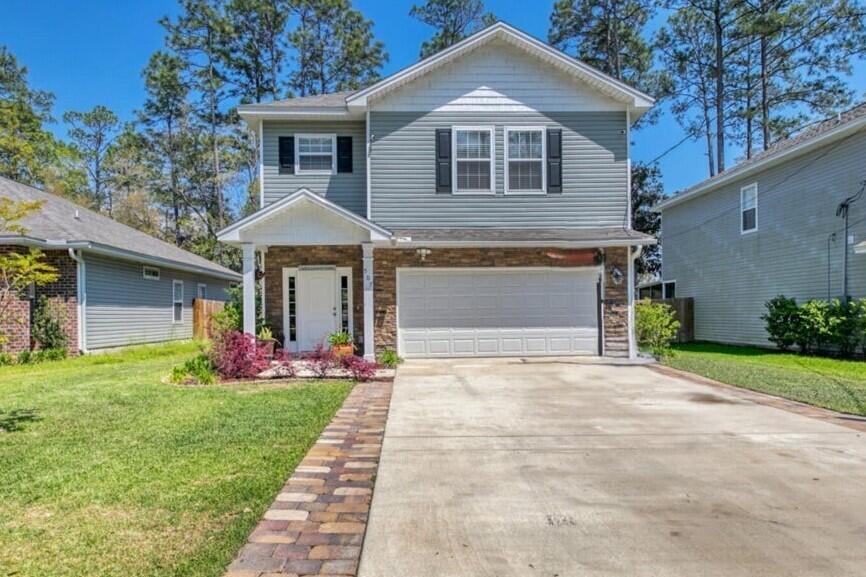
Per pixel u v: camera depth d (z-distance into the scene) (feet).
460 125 41.86
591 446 17.19
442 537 10.58
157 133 108.27
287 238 36.19
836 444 17.31
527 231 41.45
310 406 22.97
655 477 14.20
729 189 57.16
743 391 27.09
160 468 14.66
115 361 43.39
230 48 99.71
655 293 87.10
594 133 42.52
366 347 37.06
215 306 72.59
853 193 41.63
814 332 42.42
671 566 9.46
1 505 12.10
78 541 10.31
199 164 108.06
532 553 9.93
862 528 11.05
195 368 31.12
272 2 97.71
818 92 79.41
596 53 87.56
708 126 88.58
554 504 12.32
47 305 45.14
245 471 14.44
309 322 42.39
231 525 11.02
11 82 106.93
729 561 9.64
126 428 19.12
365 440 17.80
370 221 38.19
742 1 77.87
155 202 109.81
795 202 47.57
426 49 96.48
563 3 85.71
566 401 24.58
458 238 39.01
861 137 40.88
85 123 118.83
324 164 43.24
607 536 10.64
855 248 39.09
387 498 12.64
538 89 42.32
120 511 11.75
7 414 21.39
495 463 15.40
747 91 84.43
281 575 9.07
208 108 104.01
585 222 42.37
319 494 12.86
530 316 40.68
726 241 57.62
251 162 106.32
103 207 115.03
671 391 27.09
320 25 100.68
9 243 42.75
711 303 60.39
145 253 53.98
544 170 42.19
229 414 21.38
